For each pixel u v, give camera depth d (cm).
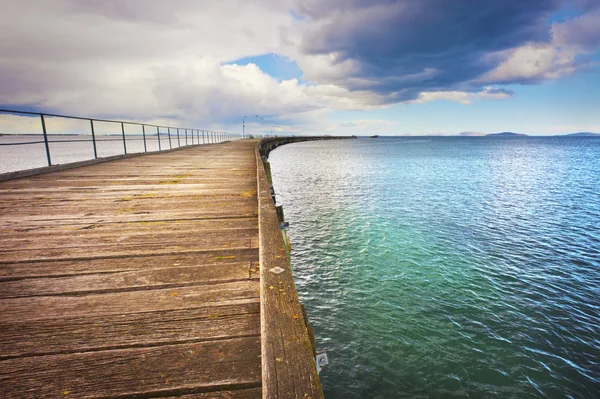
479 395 461
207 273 224
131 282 211
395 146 9762
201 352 146
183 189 551
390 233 1130
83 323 167
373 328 599
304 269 835
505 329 599
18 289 202
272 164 3494
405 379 486
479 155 5759
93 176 713
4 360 140
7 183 606
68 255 256
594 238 1102
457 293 723
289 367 110
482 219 1334
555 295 720
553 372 502
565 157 5338
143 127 1431
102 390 125
